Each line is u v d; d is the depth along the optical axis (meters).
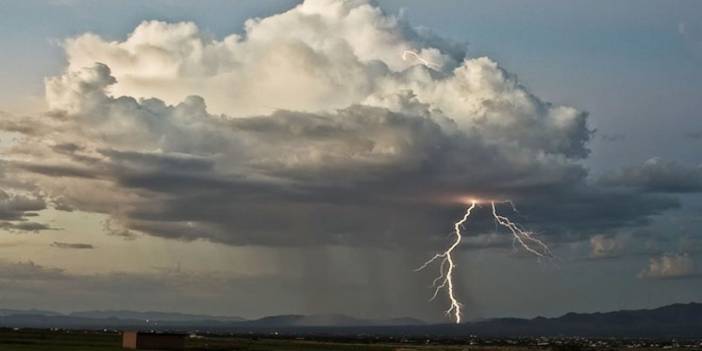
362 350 152.62
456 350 168.62
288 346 160.12
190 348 130.25
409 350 161.50
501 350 173.62
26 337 151.62
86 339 156.25
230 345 151.00
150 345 124.56
